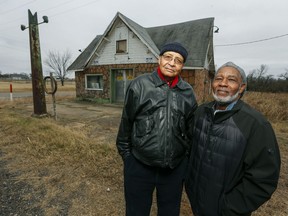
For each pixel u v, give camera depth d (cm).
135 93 168
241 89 151
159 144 159
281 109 843
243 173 138
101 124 666
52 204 248
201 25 1298
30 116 757
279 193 282
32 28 714
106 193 270
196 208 162
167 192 180
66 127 591
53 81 707
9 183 292
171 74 163
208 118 159
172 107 163
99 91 1339
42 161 355
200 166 157
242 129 135
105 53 1292
